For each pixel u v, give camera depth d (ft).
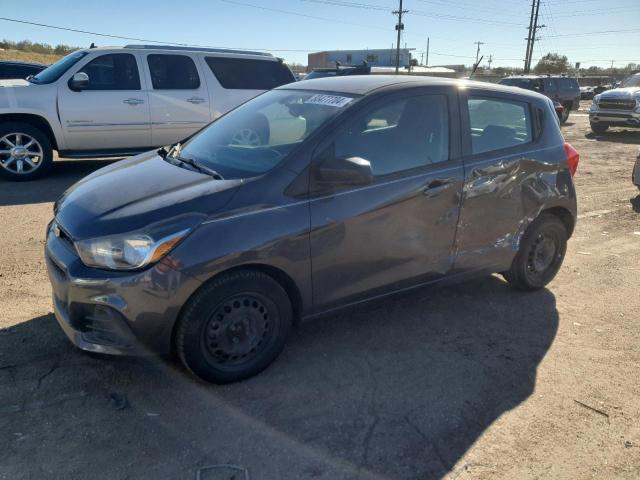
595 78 183.83
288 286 10.71
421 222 11.96
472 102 13.05
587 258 18.33
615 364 11.73
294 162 10.45
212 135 13.14
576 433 9.45
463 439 9.19
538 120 14.44
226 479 8.09
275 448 8.79
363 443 8.98
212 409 9.66
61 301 9.89
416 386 10.62
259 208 9.92
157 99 28.25
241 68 30.53
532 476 8.42
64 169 30.14
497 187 13.17
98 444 8.66
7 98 25.30
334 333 12.55
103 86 27.27
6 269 15.16
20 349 11.17
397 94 11.86
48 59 142.82
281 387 10.40
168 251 9.15
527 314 13.97
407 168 11.77
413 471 8.43
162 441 8.81
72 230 9.68
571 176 15.05
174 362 11.00
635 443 9.25
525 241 14.44
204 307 9.61
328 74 50.26
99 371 10.58
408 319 13.41
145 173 11.39
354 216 10.88
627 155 43.06
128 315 9.18
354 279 11.33
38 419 9.16
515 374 11.20
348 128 11.07
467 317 13.66
